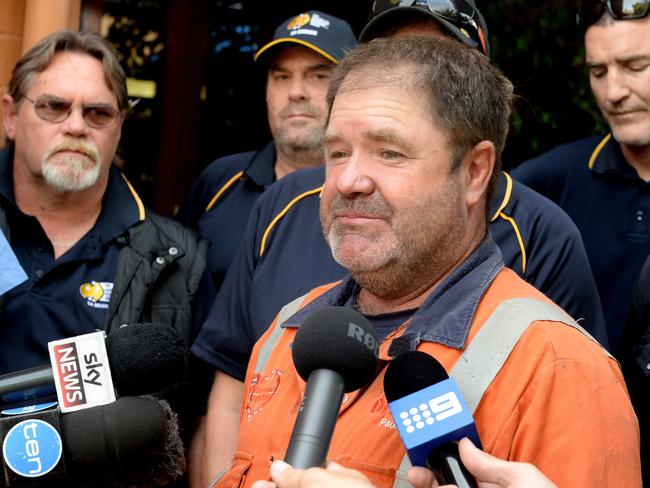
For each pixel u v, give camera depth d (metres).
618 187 3.52
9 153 3.19
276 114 3.74
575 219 3.57
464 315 1.86
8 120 3.21
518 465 1.47
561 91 5.35
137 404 1.65
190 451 3.02
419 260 1.93
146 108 5.17
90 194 3.10
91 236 3.09
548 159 3.70
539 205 2.91
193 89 5.25
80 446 1.60
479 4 5.39
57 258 3.04
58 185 3.02
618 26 3.40
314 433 1.49
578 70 5.35
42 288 2.97
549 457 1.68
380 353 1.94
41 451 1.58
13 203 3.05
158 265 3.06
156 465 1.69
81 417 1.61
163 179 5.25
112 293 3.00
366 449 1.80
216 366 2.79
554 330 1.79
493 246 2.02
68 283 2.99
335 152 1.96
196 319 3.15
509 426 1.71
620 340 2.99
